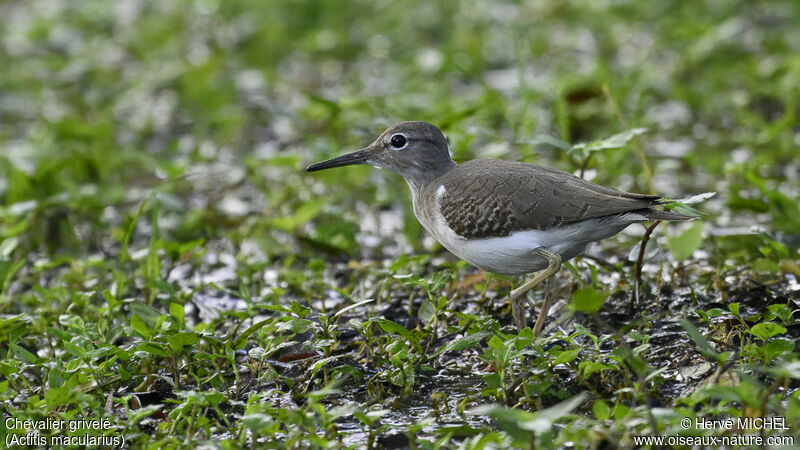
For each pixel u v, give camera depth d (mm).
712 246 13359
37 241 14594
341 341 11039
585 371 8984
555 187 10047
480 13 24750
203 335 9672
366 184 16453
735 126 18391
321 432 8984
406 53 22578
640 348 9172
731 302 11156
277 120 20141
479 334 9414
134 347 10164
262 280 13125
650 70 19469
